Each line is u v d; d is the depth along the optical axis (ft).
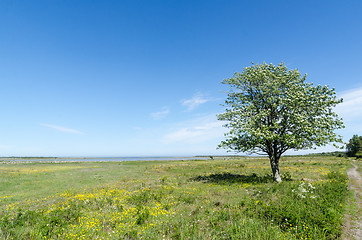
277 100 68.28
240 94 76.59
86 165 203.72
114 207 38.65
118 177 103.40
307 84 71.72
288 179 67.05
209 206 35.68
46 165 201.67
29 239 24.56
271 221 26.25
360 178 76.43
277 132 66.49
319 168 111.75
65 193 58.75
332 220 25.91
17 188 73.67
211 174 93.76
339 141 60.03
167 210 35.37
